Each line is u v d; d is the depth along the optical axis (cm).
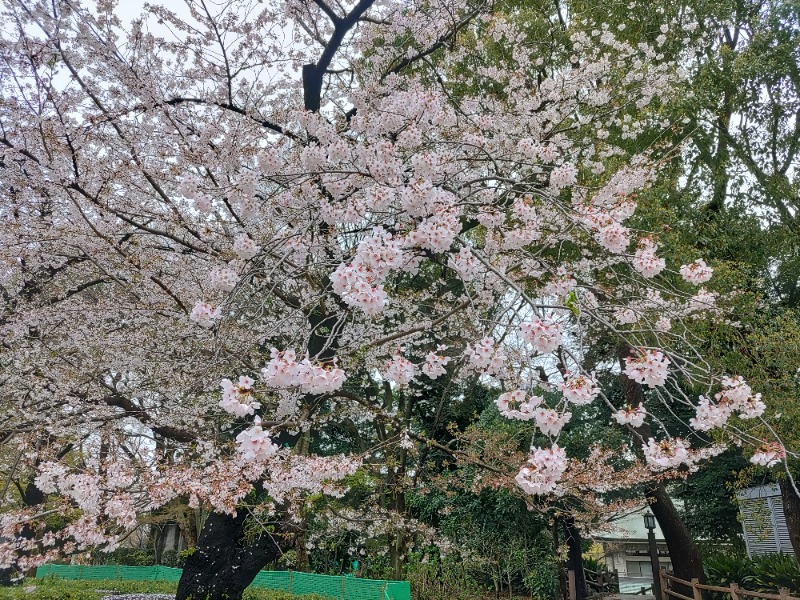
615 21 859
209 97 563
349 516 721
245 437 243
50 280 623
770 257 862
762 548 1043
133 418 568
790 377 648
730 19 945
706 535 1235
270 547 545
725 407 268
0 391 567
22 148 464
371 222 384
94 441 666
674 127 787
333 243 471
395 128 438
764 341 657
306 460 399
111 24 502
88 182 489
